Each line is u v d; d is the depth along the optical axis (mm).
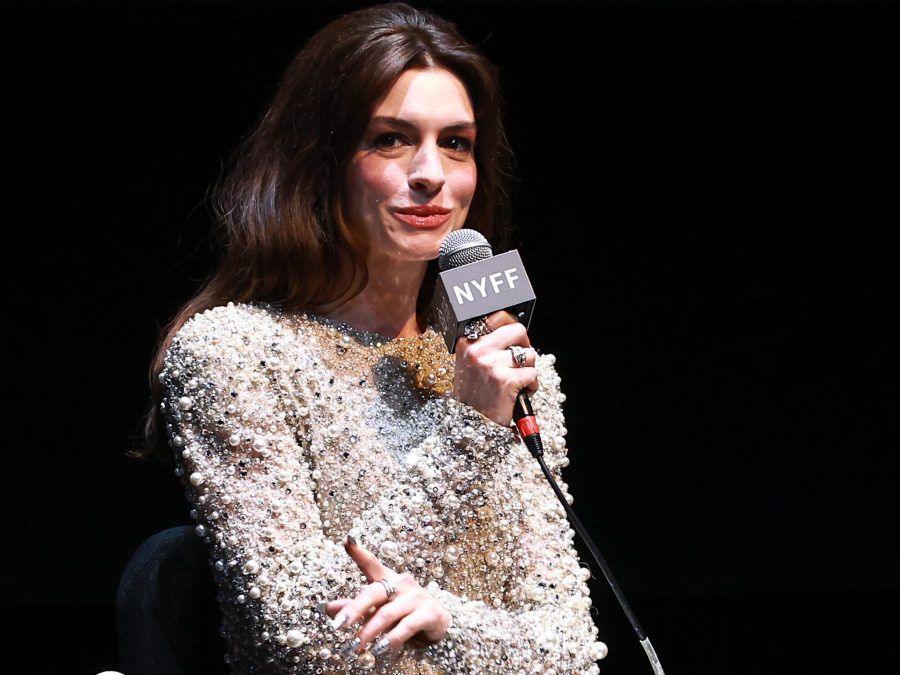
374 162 6391
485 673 5777
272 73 13438
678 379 16422
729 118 15469
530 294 5898
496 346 5820
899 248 16203
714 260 16188
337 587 5570
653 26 14789
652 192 15703
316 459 6199
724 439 16578
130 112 13656
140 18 13312
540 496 6746
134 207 13969
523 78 14656
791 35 15102
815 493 16953
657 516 16516
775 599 16406
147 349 14281
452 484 5887
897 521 17141
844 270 16328
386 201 6367
